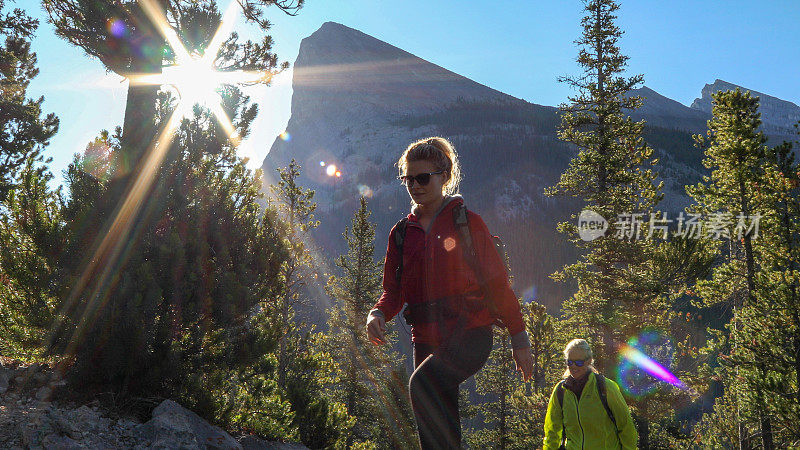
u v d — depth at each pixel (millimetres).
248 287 6320
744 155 20078
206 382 6023
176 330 5785
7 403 4621
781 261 18422
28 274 5309
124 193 5832
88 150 6199
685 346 22219
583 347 4496
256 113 8250
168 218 6176
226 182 6625
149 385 5434
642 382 22531
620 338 23562
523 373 2004
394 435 29797
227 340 6156
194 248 5898
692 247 22125
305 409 9234
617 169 26000
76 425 4402
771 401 16391
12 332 5406
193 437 4684
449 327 1995
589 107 28516
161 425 4660
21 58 21844
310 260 21500
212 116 7223
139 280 5375
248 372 7324
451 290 2008
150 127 6281
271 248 6828
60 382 5160
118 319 5203
